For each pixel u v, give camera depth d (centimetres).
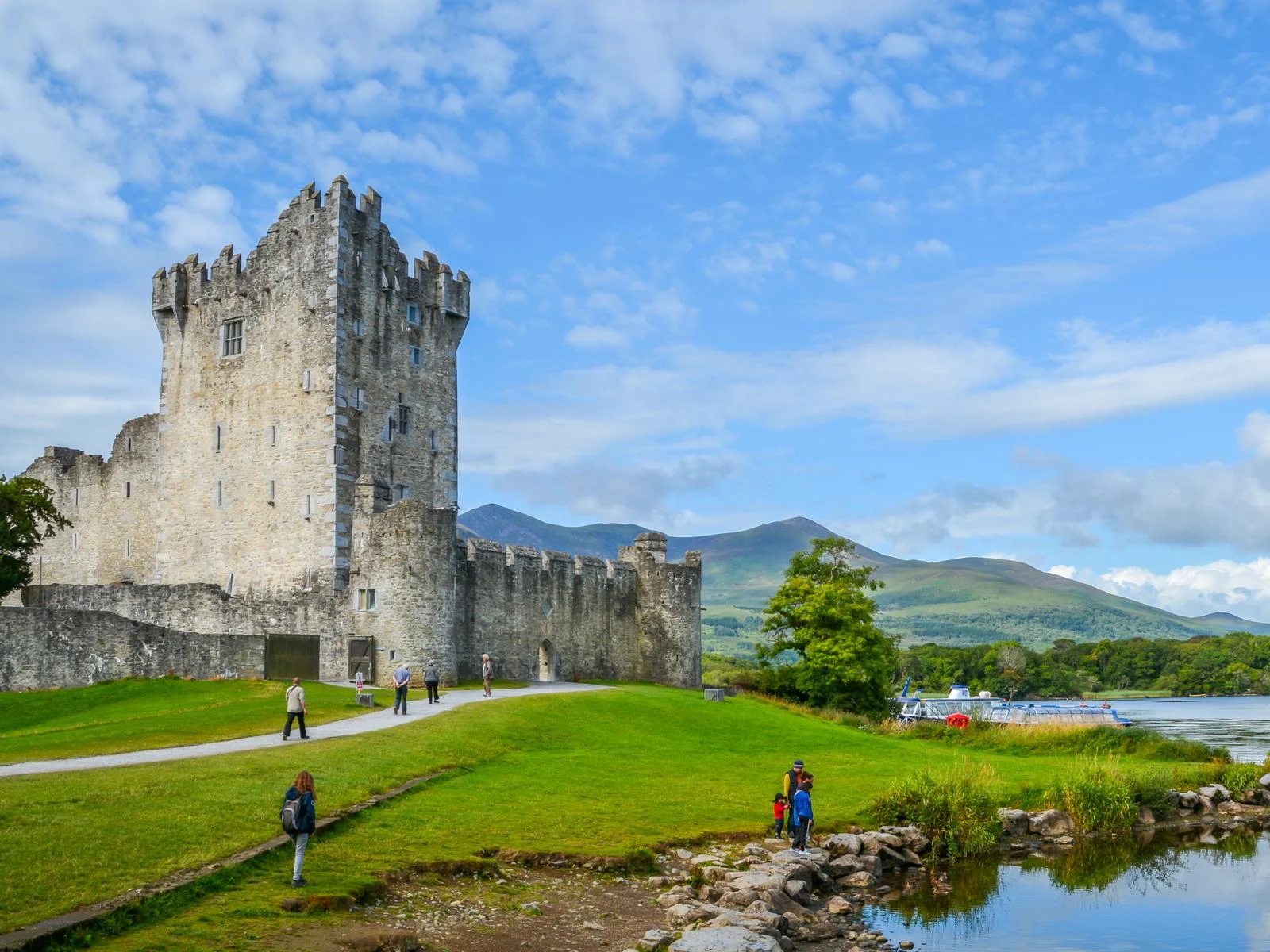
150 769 3481
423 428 7775
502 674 7362
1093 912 3322
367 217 7481
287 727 4284
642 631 8625
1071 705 13025
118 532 8756
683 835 3447
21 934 1983
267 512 7294
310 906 2373
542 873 2981
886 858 3706
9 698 6025
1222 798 5238
